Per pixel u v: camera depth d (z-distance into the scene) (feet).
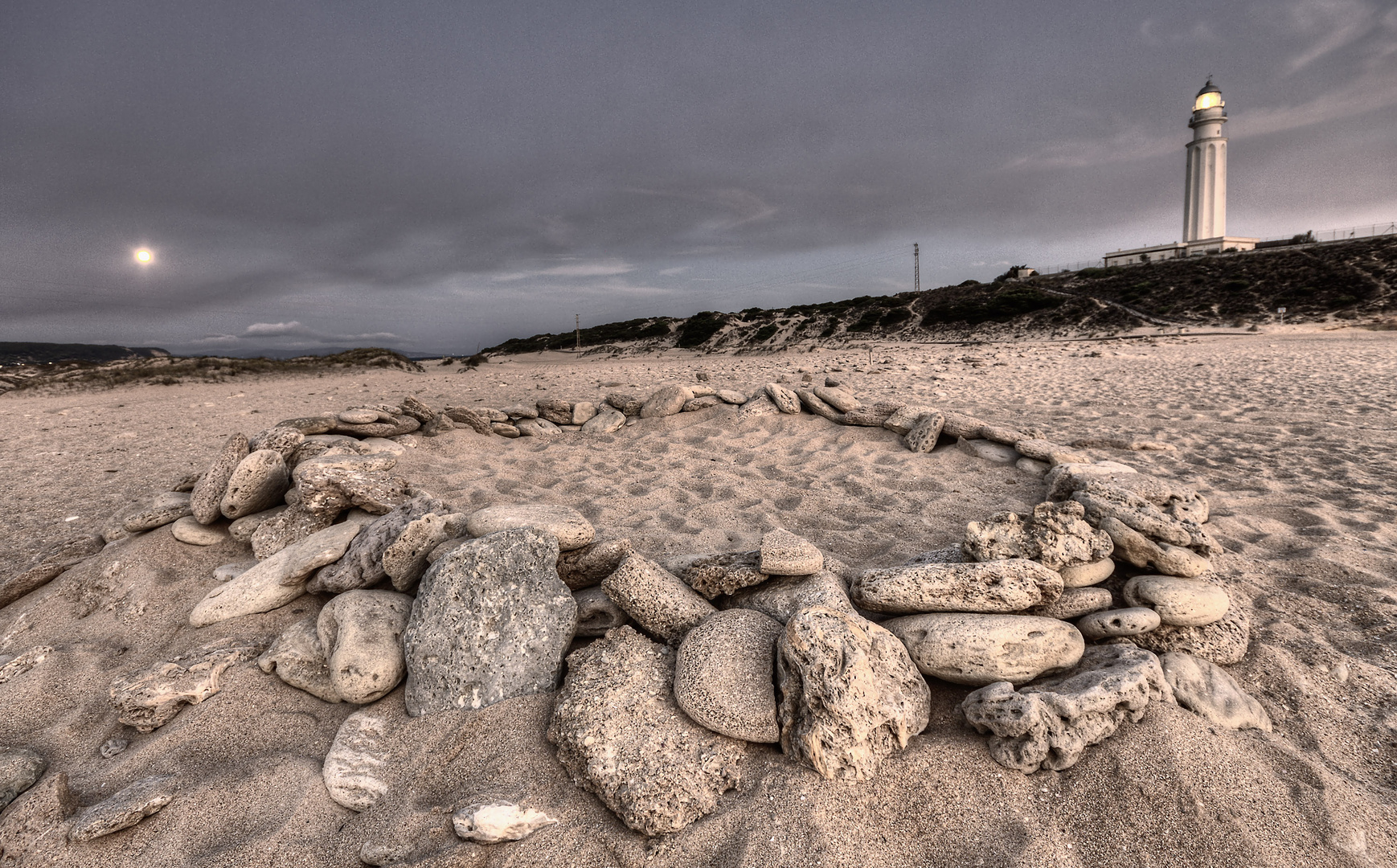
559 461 24.91
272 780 9.45
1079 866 7.57
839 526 17.38
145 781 9.43
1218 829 7.68
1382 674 10.55
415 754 9.70
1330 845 7.44
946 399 42.01
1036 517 12.37
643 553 15.48
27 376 74.84
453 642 10.84
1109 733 8.89
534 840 8.22
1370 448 24.52
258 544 15.33
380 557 13.14
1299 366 52.85
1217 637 10.95
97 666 12.40
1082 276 154.10
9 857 8.38
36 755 10.13
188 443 36.81
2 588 15.29
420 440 26.05
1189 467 22.70
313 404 55.88
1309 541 15.72
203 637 12.92
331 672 10.94
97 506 24.39
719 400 30.78
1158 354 69.97
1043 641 10.18
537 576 11.85
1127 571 12.49
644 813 8.23
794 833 7.98
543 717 10.23
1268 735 9.24
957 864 7.65
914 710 9.53
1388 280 101.09
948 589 10.89
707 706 9.49
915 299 160.25
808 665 9.29
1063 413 35.12
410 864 7.93
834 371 64.90
